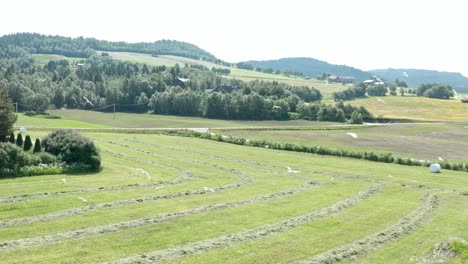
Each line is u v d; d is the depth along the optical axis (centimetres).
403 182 5184
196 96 15500
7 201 3500
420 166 6712
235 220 3281
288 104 15100
